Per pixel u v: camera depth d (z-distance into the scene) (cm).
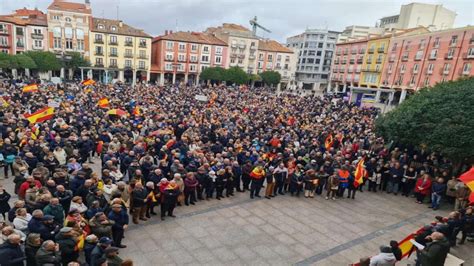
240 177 1451
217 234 1042
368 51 6594
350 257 967
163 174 1266
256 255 943
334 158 1588
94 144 1619
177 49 7025
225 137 1827
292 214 1238
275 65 8350
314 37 9394
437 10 6812
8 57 4741
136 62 6719
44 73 5944
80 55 5916
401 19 7100
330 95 5856
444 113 1428
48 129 1540
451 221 972
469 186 1015
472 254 996
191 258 900
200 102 3139
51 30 5959
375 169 1552
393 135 1642
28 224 745
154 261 870
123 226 893
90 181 970
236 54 7706
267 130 2109
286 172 1424
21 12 6681
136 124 1955
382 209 1352
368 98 4666
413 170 1497
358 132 2330
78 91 3138
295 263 917
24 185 925
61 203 912
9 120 1557
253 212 1228
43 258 632
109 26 6469
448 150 1375
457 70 4666
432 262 780
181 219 1123
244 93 4694
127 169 1311
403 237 1111
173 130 1895
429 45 5150
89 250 726
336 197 1452
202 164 1322
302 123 2539
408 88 5538
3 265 626
